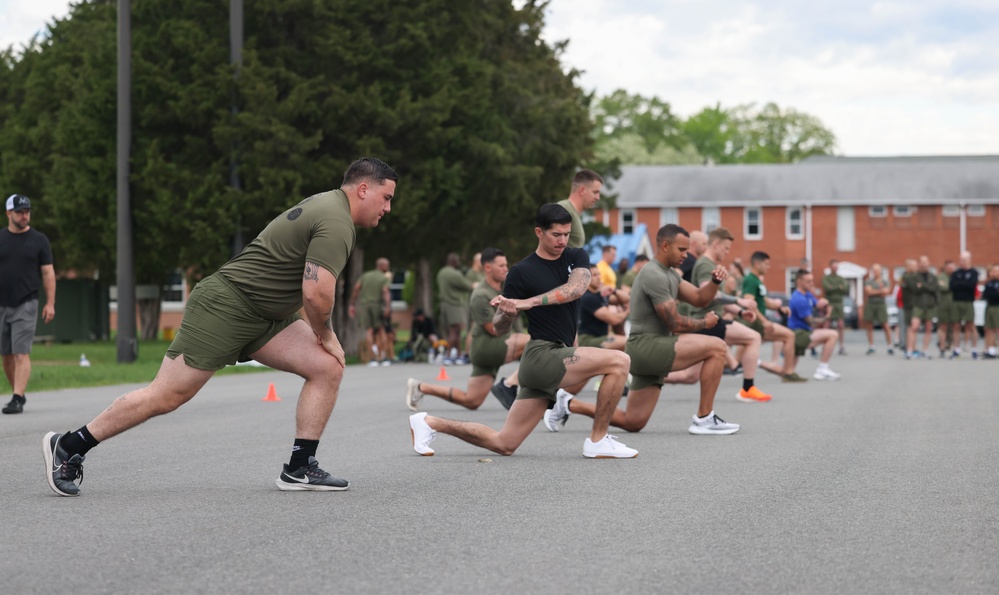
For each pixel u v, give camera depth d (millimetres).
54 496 7215
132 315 24188
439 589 4809
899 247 75125
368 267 36719
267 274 7059
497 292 12875
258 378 20719
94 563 5289
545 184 33000
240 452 9586
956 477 8086
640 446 10023
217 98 26438
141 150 26875
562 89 38219
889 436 10773
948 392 16406
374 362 26453
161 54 27031
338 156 27703
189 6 27047
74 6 39469
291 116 26469
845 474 8258
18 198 12953
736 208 76750
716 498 7184
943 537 5922
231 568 5195
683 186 77938
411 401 13203
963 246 74500
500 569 5184
